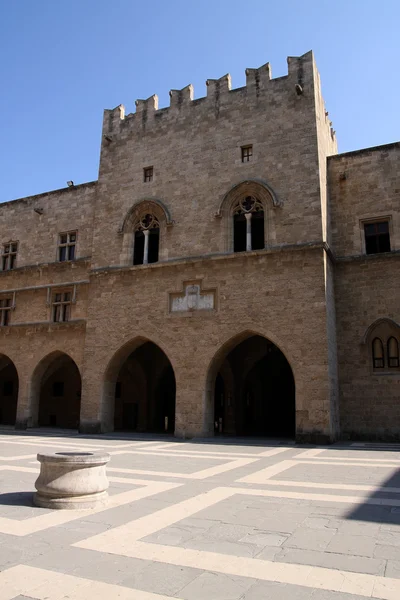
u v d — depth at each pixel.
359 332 26.19
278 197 26.77
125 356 30.27
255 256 26.36
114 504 9.72
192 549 6.98
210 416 26.62
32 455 17.72
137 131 32.34
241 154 28.56
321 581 5.84
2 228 38.22
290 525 8.23
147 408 35.34
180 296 28.05
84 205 34.97
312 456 18.19
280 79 28.42
